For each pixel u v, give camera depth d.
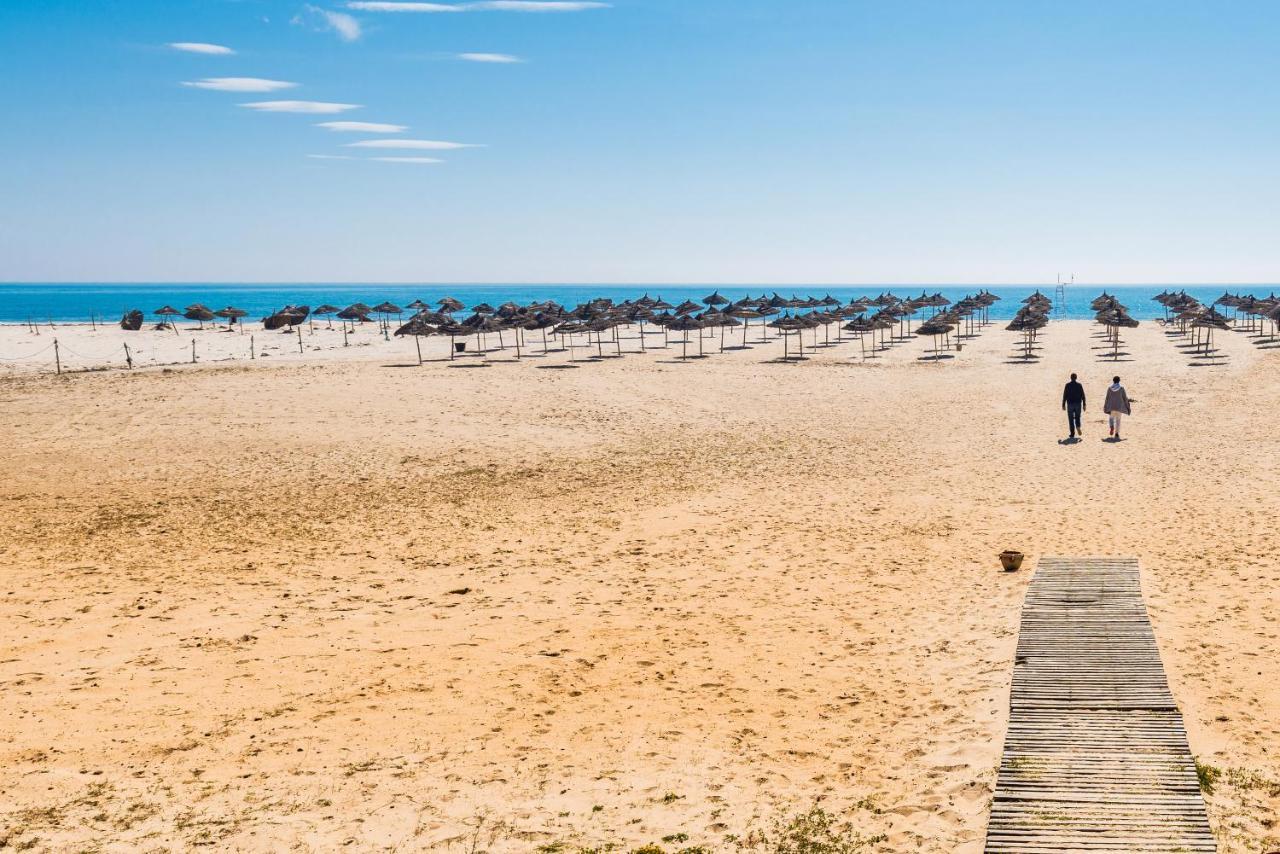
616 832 7.18
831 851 6.82
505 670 10.72
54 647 11.45
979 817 7.16
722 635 11.77
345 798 7.79
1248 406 28.81
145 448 24.69
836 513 18.09
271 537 16.89
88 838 7.13
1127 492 18.84
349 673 10.65
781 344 55.69
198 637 11.84
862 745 8.63
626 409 31.42
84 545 16.38
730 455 24.23
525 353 51.06
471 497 19.91
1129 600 11.84
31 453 24.03
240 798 7.79
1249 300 59.31
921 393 34.53
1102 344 50.81
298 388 34.62
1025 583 13.23
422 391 34.47
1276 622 11.03
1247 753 7.89
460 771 8.28
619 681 10.37
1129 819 6.87
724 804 7.61
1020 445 24.50
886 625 11.91
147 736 9.01
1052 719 8.65
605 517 18.16
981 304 64.62
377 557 15.60
